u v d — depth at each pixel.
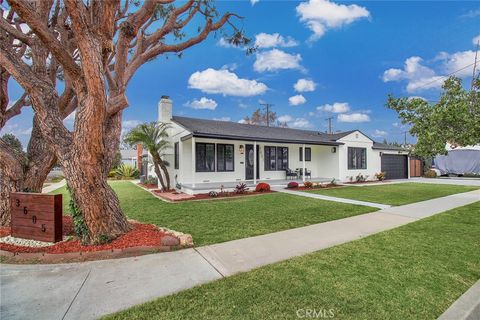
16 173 5.74
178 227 6.05
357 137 18.09
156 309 2.72
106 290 3.14
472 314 2.64
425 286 3.20
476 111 7.47
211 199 10.39
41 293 3.08
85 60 3.85
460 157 23.06
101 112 4.23
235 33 7.64
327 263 3.90
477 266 3.78
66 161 4.58
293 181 14.98
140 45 6.38
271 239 5.12
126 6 6.88
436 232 5.52
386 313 2.64
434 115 7.95
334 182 15.59
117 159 28.02
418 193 11.88
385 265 3.82
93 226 4.61
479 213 7.45
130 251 4.33
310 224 6.29
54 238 4.78
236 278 3.42
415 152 9.28
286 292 3.05
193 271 3.66
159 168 14.50
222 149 14.30
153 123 13.88
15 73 4.62
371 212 7.67
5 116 6.44
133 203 9.77
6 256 4.25
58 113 4.95
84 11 3.83
